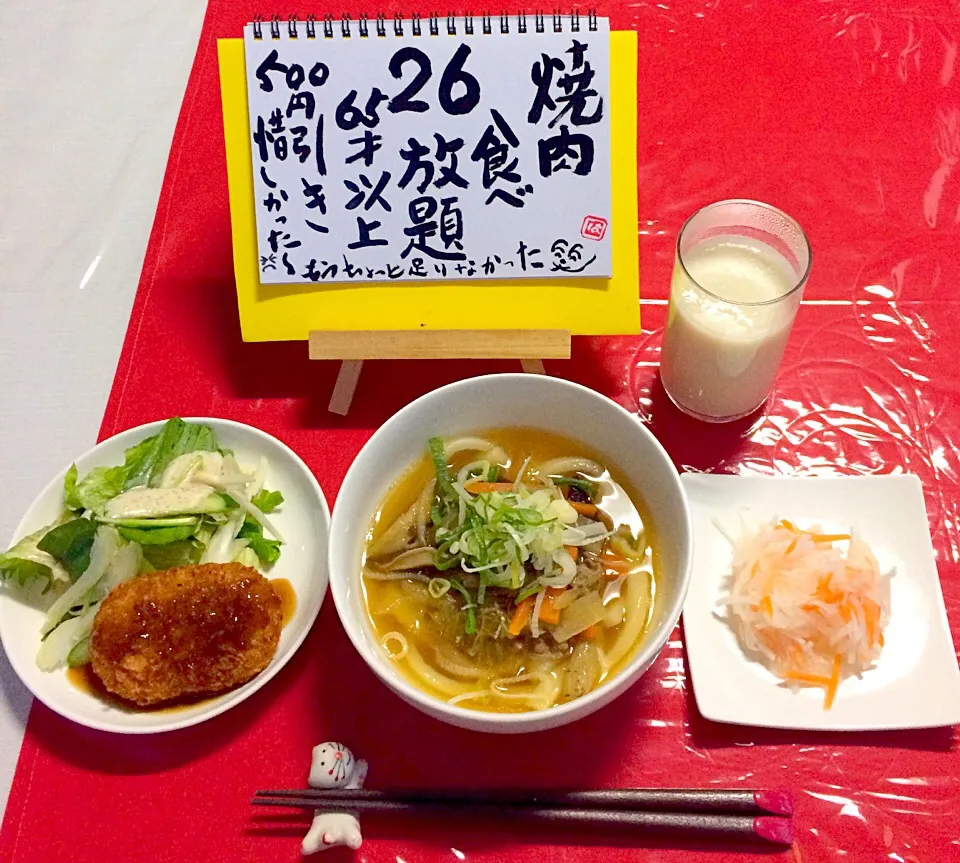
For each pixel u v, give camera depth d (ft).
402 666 1.53
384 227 1.66
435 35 1.59
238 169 1.66
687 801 1.42
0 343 1.91
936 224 1.93
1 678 1.59
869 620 1.49
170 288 1.95
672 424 1.79
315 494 1.68
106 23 2.26
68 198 2.07
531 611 1.50
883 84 2.08
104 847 1.47
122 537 1.61
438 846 1.45
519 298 1.69
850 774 1.48
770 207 1.65
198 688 1.49
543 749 1.52
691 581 1.60
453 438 1.64
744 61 2.13
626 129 1.62
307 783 1.51
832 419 1.78
